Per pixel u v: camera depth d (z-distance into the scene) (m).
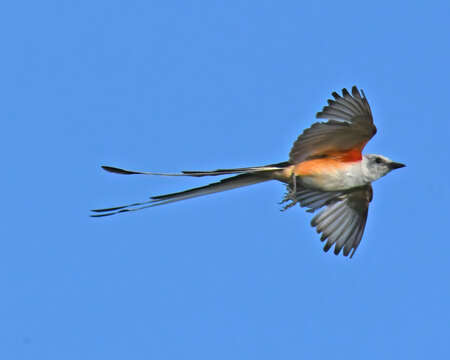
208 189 13.22
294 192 13.38
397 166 14.10
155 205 12.91
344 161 13.68
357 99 12.45
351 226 15.26
